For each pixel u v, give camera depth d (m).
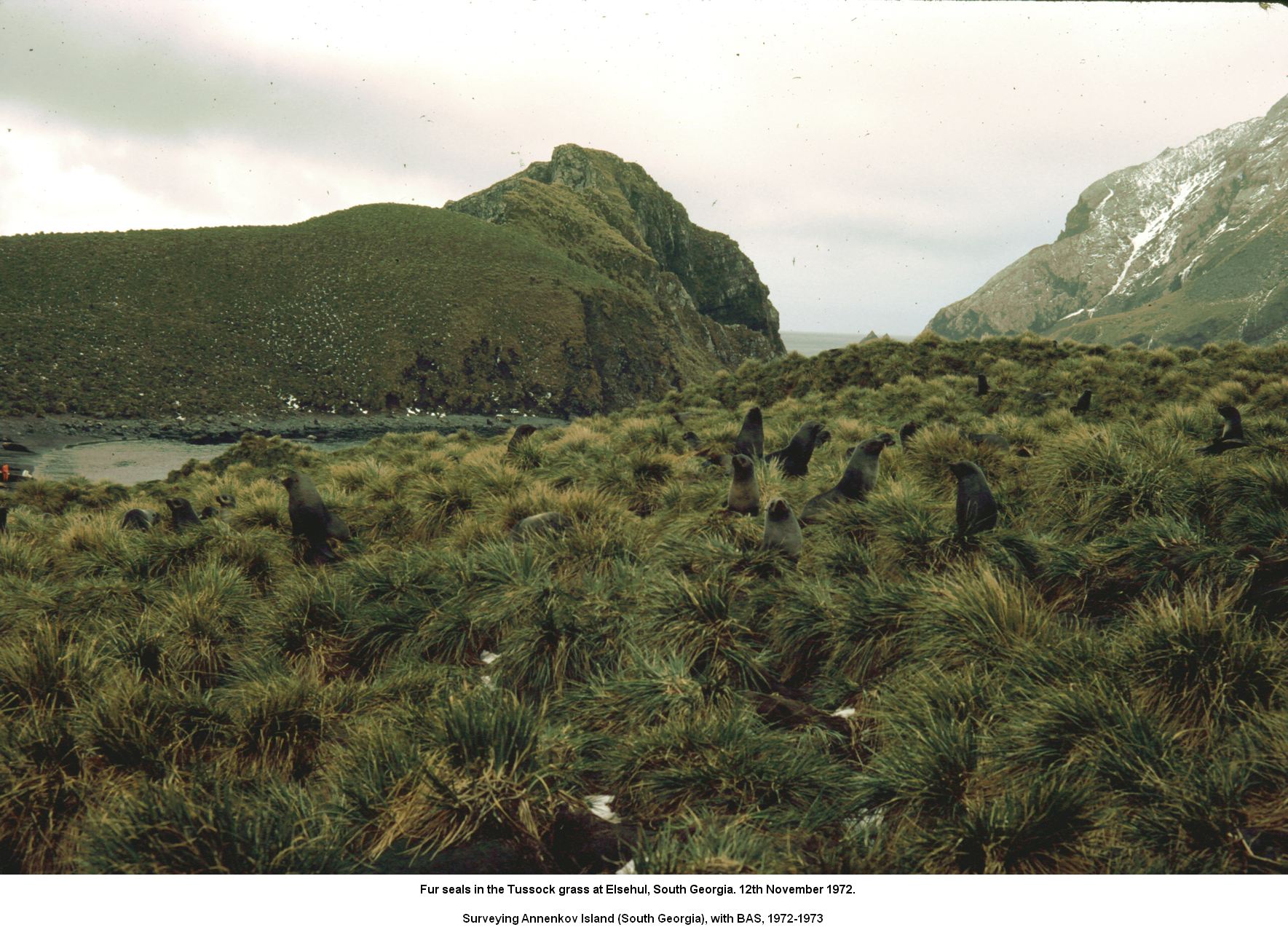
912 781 3.99
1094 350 27.88
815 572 7.11
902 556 7.07
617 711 5.35
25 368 93.56
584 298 148.25
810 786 4.32
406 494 12.29
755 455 12.29
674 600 6.20
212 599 7.54
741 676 5.73
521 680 6.04
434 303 135.62
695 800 4.31
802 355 33.66
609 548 8.05
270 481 20.05
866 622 5.82
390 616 6.99
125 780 4.81
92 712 5.13
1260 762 3.61
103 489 28.45
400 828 4.18
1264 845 3.30
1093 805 3.62
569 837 4.18
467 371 126.56
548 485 11.85
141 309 117.56
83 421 85.25
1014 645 5.02
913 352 29.77
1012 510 8.33
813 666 6.02
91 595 8.15
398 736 4.88
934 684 4.71
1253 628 4.66
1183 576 5.58
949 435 10.95
